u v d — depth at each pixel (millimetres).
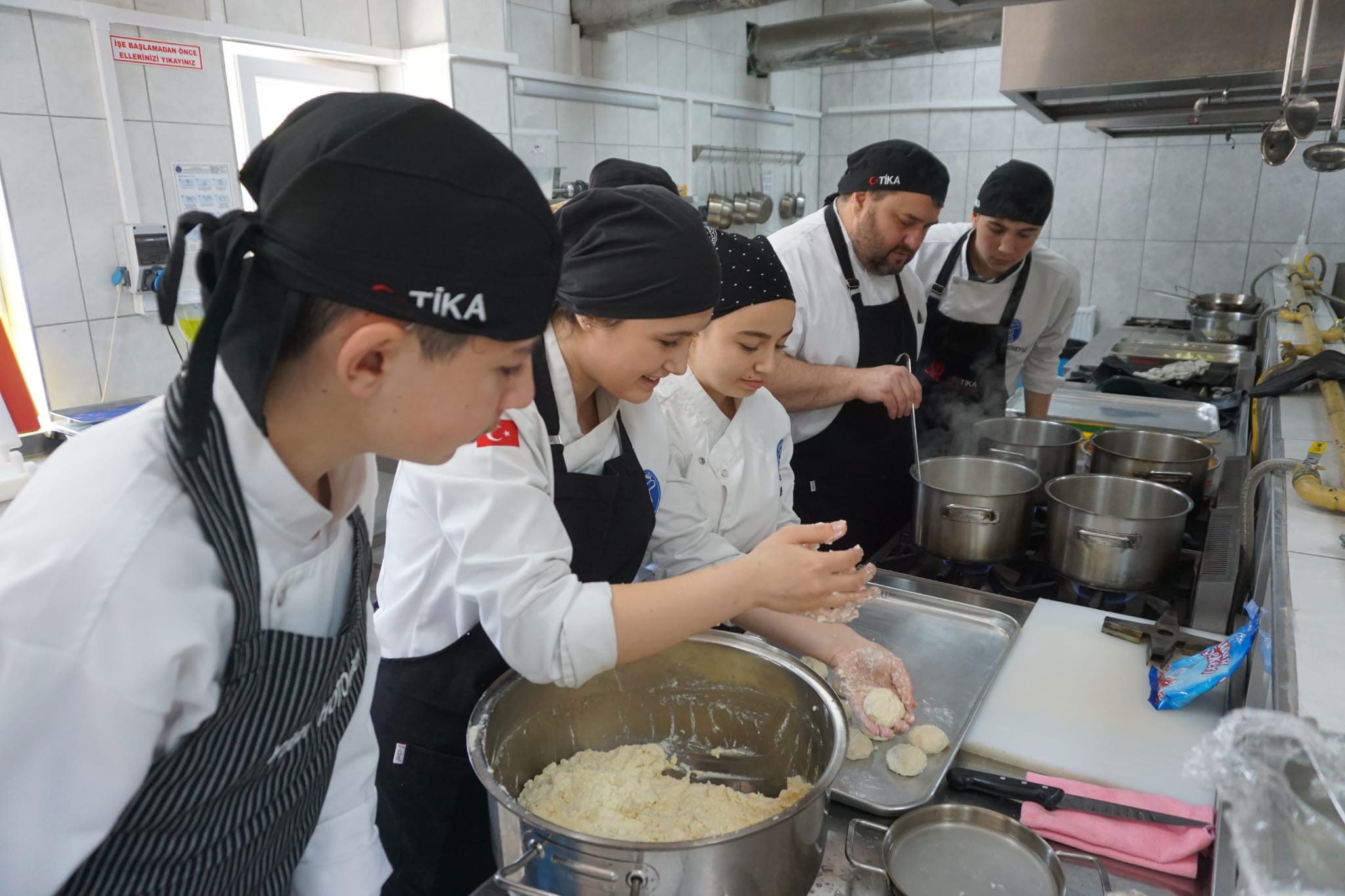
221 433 577
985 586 1577
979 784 957
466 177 539
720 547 1243
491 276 548
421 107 542
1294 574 1030
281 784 720
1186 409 2523
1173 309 5051
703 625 891
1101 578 1435
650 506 1145
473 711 920
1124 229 5082
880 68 5496
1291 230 4684
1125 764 1025
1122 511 1612
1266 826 625
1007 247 2111
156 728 571
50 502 545
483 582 879
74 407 2621
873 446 2027
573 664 852
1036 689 1198
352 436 607
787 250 2010
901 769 981
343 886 870
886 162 1842
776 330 1262
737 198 5168
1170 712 1138
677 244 911
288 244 529
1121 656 1285
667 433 1242
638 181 2000
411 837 1133
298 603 668
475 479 887
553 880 745
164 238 2707
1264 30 1927
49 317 2543
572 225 952
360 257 526
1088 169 5078
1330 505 1223
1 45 2344
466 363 574
